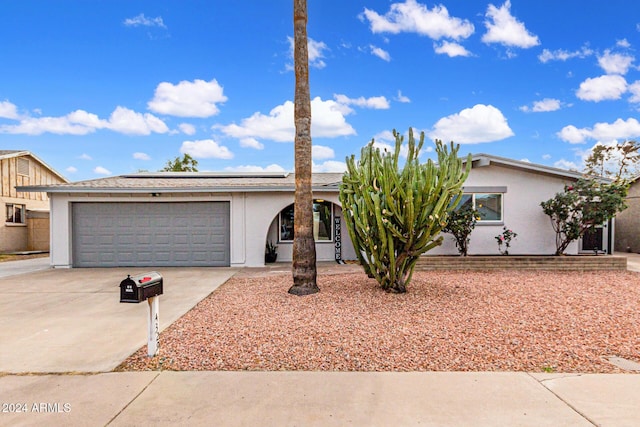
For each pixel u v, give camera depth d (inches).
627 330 197.0
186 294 304.3
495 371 148.9
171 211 490.9
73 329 210.4
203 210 490.9
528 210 474.0
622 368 152.0
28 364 158.9
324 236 538.9
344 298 265.6
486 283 326.6
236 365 156.0
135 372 149.7
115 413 118.7
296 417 115.9
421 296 269.0
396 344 177.2
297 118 290.2
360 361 159.0
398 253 274.4
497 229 472.4
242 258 484.7
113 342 186.7
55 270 462.9
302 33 290.8
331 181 538.0
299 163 287.6
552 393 130.0
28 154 781.3
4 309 260.1
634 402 123.6
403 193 247.8
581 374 145.6
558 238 465.7
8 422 113.9
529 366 153.5
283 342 181.5
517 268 418.6
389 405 122.5
